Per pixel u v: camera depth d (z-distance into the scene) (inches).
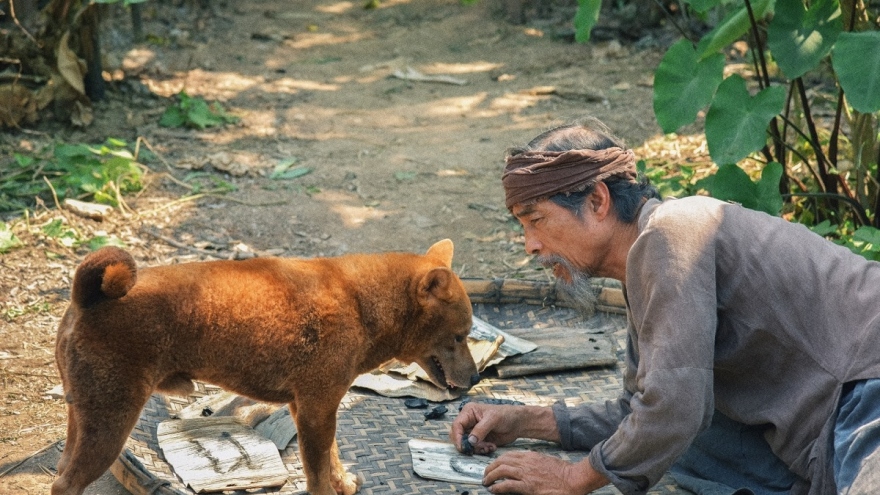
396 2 469.7
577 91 340.8
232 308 129.0
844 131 276.1
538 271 232.1
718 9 315.3
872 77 162.1
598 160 124.3
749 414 126.2
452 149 303.3
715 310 118.3
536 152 125.8
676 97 185.5
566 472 133.5
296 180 279.4
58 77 300.4
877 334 114.0
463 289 150.1
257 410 159.9
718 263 120.2
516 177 126.0
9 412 172.2
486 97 346.6
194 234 245.4
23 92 294.2
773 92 177.6
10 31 293.0
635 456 121.7
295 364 133.2
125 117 316.5
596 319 196.2
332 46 409.4
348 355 136.6
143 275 129.0
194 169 283.0
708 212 121.3
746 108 178.4
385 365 178.2
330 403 136.5
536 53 388.5
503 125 321.1
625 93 339.0
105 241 236.2
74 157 266.1
